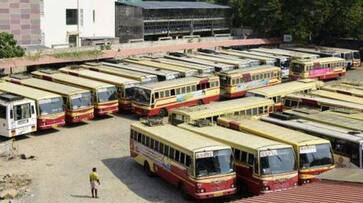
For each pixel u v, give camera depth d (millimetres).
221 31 95125
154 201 27125
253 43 77500
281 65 60656
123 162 33281
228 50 69000
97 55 60250
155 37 84312
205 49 71250
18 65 53844
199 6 91062
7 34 56062
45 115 38562
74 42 70875
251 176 25984
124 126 41812
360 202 13461
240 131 30344
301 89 45000
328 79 61906
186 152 26109
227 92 50000
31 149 35688
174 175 27484
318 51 69000
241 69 52812
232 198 27172
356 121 31734
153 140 29547
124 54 62875
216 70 53125
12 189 28219
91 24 73062
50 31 68125
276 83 54219
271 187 25469
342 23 77562
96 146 36562
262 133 28797
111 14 75688
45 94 39594
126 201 27125
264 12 80188
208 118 35250
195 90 45844
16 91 40375
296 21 77312
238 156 26844
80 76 47812
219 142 27453
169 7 84125
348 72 68500
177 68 51250
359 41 80688
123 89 44656
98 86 42719
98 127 41469
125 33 80688
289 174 25797
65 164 32781
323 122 31516
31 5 63062
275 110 42219
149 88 42531
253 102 38406
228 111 36438
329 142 27281
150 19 81562
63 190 28562
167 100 43500
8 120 36656
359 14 76438
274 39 79938
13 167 32000
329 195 14648
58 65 58812
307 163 26516
